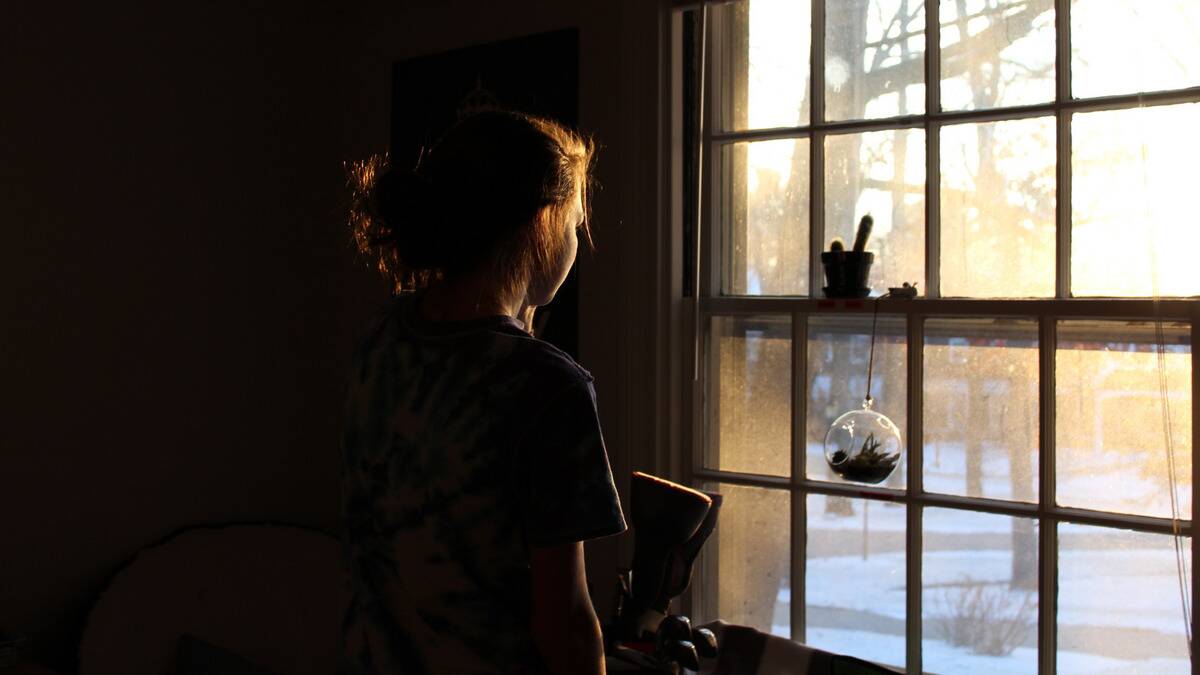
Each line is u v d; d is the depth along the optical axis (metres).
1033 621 2.10
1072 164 2.06
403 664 1.01
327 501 3.19
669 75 2.46
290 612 2.83
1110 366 2.02
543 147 1.03
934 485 2.22
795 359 2.37
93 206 2.60
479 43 2.80
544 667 1.01
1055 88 2.07
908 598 2.24
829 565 2.35
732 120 2.48
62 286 2.54
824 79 2.36
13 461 2.46
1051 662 2.08
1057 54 2.07
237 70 2.91
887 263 2.29
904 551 2.25
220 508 2.90
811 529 2.37
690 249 2.50
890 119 2.26
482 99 2.79
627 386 2.49
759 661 2.05
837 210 2.34
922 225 2.23
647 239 2.47
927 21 2.22
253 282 2.96
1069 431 2.07
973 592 2.17
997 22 2.14
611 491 0.98
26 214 2.47
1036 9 2.09
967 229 2.18
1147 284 1.98
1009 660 2.13
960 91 2.19
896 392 2.26
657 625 1.78
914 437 2.23
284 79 3.03
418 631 1.01
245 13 2.92
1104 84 2.02
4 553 2.45
